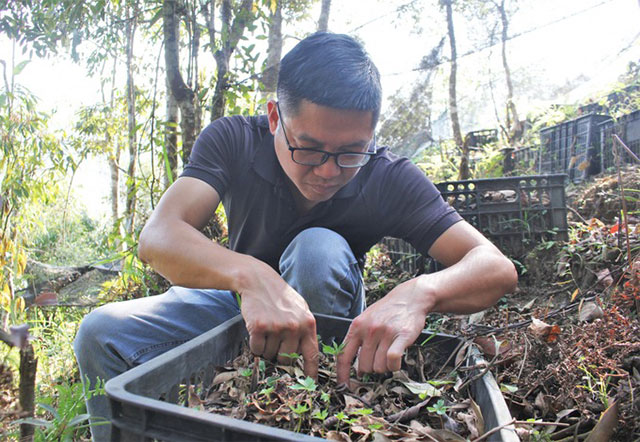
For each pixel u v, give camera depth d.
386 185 1.83
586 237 2.75
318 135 1.34
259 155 1.81
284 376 1.34
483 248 1.61
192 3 3.40
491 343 1.61
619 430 1.25
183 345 1.24
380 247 4.08
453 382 1.34
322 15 6.42
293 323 1.32
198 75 3.81
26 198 4.33
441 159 7.20
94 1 3.57
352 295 1.79
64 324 3.88
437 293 1.44
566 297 2.42
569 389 1.36
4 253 4.11
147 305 1.71
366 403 1.29
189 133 3.38
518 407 1.38
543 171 5.60
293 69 1.35
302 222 1.85
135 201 3.65
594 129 4.84
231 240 2.04
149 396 1.05
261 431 0.80
